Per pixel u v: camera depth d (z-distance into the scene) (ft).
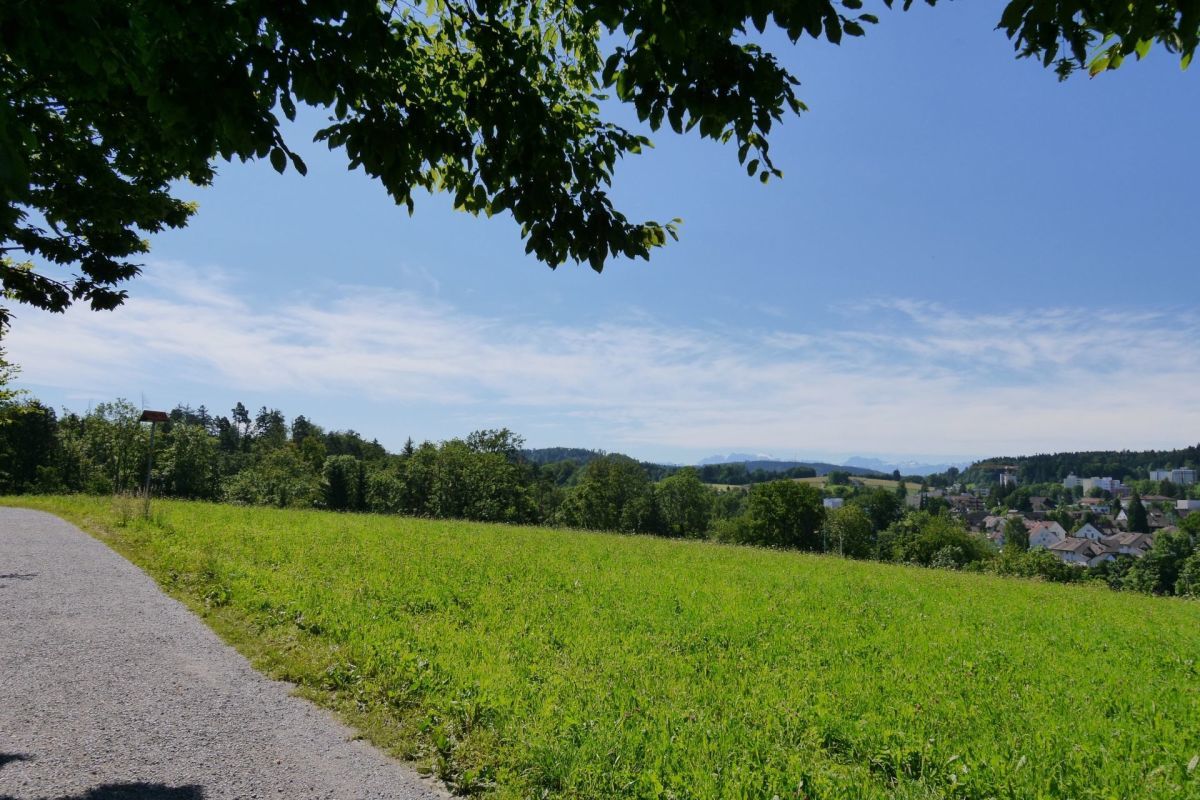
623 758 15.99
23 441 174.09
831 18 9.57
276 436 357.20
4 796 12.92
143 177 28.32
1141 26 8.96
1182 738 19.62
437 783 14.98
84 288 32.32
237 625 26.48
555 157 12.94
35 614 26.61
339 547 49.62
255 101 9.78
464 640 25.61
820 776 15.62
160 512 62.75
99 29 8.50
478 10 12.51
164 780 14.07
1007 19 9.51
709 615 34.78
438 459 223.10
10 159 6.31
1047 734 19.19
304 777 14.70
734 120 11.98
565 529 98.48
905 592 51.42
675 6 9.64
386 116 12.19
